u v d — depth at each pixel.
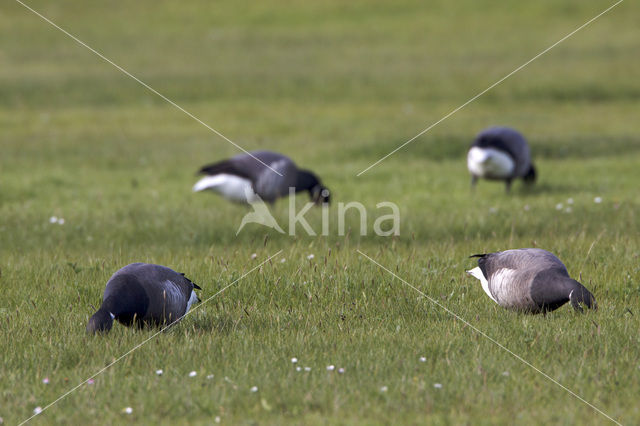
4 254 12.94
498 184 20.06
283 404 7.04
